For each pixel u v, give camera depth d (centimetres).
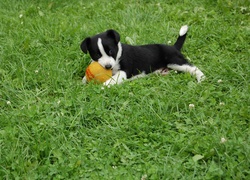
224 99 338
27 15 432
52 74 359
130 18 416
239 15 415
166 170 302
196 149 310
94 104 335
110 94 341
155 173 301
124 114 331
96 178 300
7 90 349
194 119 327
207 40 392
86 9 437
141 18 419
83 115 329
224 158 305
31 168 306
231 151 307
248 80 351
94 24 411
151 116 328
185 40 388
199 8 427
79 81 359
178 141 314
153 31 399
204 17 417
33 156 311
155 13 424
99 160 309
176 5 437
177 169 303
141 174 303
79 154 312
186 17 417
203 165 304
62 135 319
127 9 426
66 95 343
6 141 315
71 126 324
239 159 304
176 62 364
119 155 311
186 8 430
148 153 312
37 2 453
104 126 324
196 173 302
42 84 354
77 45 382
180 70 364
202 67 365
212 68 362
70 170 304
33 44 384
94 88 344
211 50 381
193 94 342
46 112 332
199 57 376
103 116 329
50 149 313
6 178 302
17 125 325
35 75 360
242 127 321
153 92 344
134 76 364
